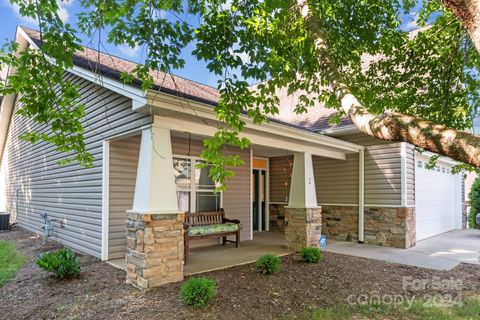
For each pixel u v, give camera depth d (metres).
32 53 3.25
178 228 4.65
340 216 9.24
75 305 3.89
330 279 5.00
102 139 6.26
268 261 5.14
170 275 4.52
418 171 9.12
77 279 4.85
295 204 7.37
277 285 4.59
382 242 8.27
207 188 8.02
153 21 3.38
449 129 1.68
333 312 3.76
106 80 5.00
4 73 9.20
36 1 2.87
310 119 10.35
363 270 5.61
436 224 10.45
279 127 6.16
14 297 4.31
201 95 8.01
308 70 4.39
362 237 8.64
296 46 4.08
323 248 7.68
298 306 3.92
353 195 8.98
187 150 7.61
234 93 3.49
